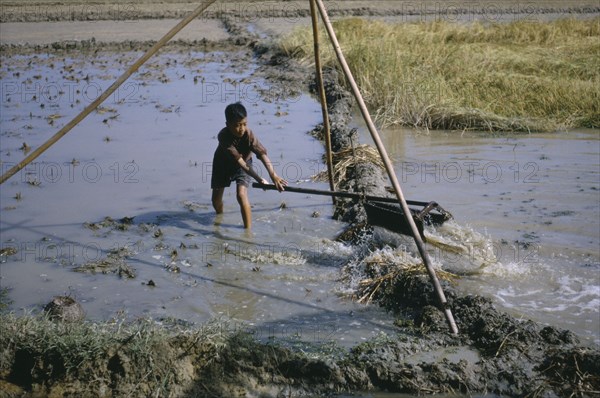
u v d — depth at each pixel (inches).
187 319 217.0
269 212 303.7
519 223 286.7
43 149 227.1
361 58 547.8
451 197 316.2
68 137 408.8
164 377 184.7
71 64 630.5
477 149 388.5
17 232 279.9
